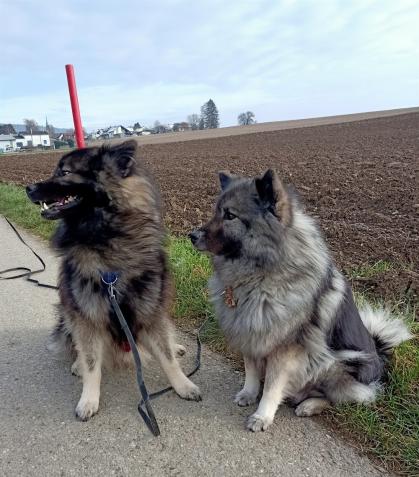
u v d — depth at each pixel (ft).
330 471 2.60
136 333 3.50
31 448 2.90
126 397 3.47
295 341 3.15
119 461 2.75
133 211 3.34
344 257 5.85
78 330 3.34
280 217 3.09
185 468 2.67
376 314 3.87
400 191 10.04
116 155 3.30
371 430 2.86
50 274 6.39
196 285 5.09
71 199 3.38
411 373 3.30
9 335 4.57
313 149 25.36
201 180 14.74
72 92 6.68
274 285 3.14
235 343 3.39
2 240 8.39
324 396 3.33
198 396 3.40
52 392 3.56
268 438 2.93
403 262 5.55
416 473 2.55
